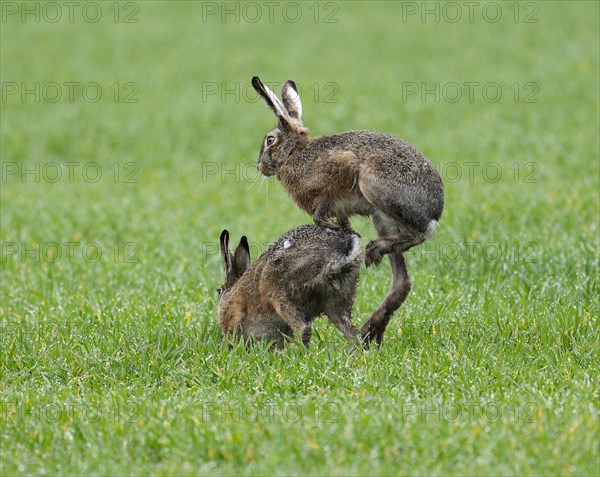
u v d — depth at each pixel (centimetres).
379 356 2188
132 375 2175
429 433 1719
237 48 8250
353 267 2264
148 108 6644
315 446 1672
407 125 5816
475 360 2131
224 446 1702
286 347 2272
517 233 3403
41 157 5738
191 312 2627
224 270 2509
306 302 2306
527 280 2859
